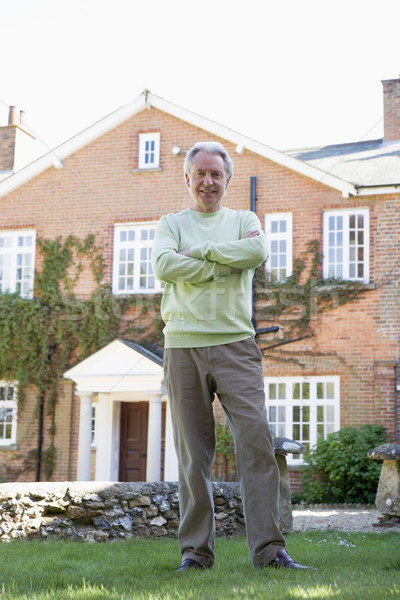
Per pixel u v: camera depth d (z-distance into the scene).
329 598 2.51
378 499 8.64
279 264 15.07
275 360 14.73
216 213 3.73
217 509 6.59
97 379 14.32
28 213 16.59
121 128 16.38
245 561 3.85
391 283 14.40
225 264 3.42
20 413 15.71
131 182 16.14
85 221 16.25
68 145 16.42
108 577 3.22
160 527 6.09
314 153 17.00
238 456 3.37
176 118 16.05
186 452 3.44
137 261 15.95
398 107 16.81
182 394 3.44
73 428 15.52
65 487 5.65
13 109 19.42
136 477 15.45
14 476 15.51
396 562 3.74
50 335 15.96
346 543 5.65
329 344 14.53
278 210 15.13
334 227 14.91
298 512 11.14
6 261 16.59
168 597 2.55
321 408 14.47
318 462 13.72
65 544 4.83
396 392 14.08
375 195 14.72
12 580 3.05
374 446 13.55
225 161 3.71
